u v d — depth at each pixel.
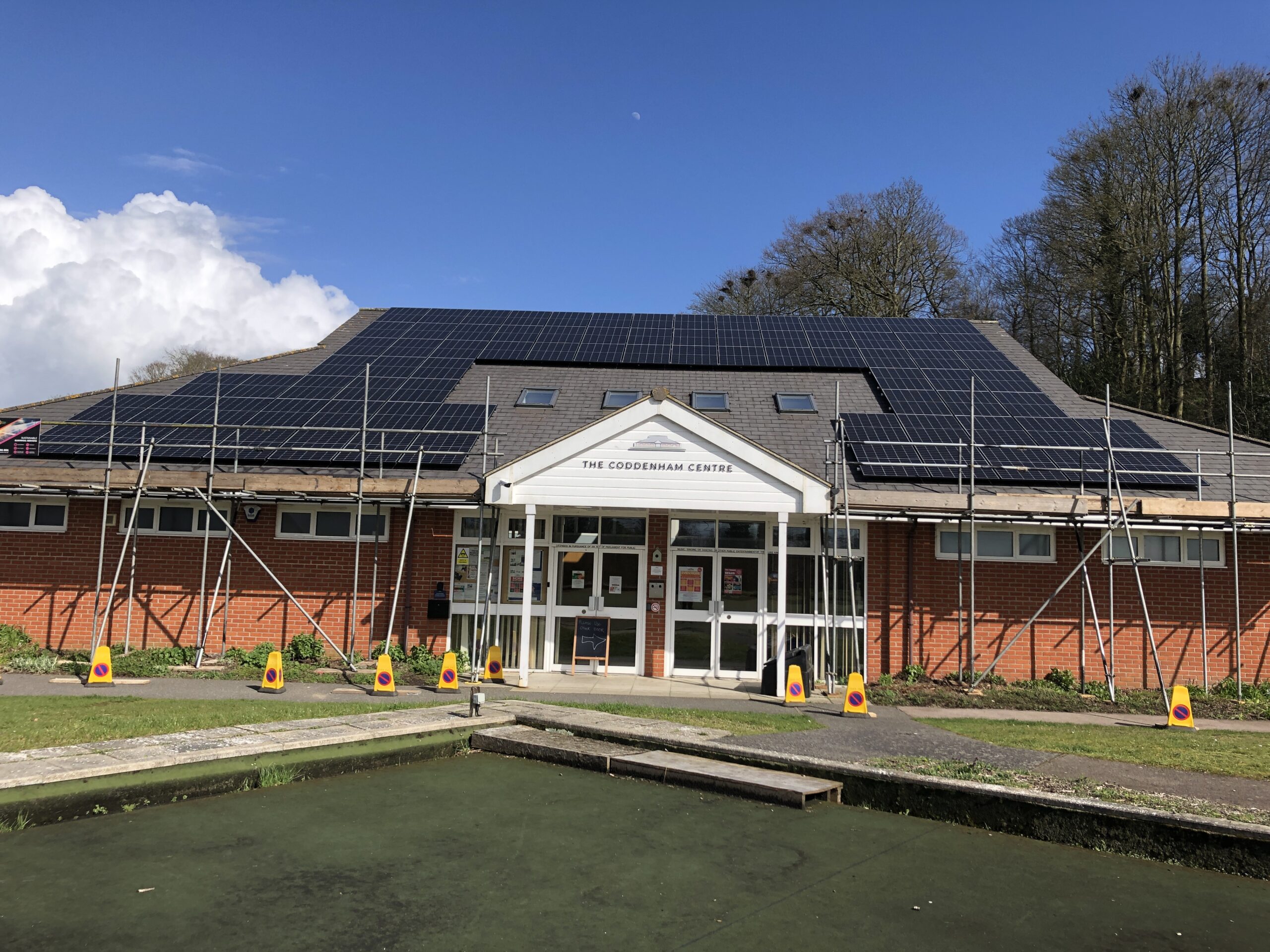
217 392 14.91
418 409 17.05
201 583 15.48
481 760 9.93
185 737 8.98
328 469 15.71
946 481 15.06
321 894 5.96
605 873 6.50
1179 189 31.67
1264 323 29.12
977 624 14.99
